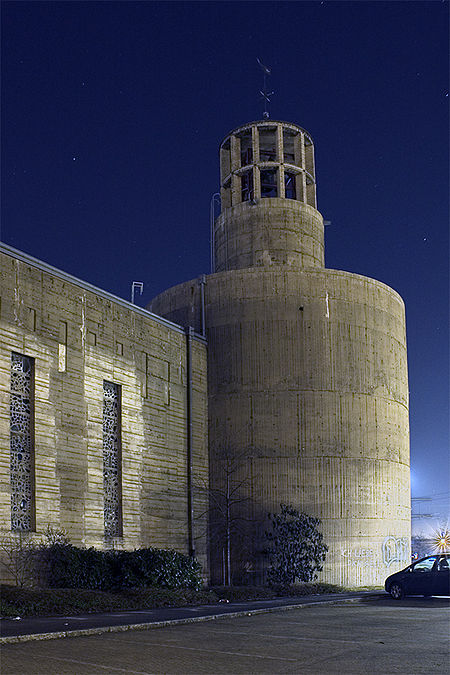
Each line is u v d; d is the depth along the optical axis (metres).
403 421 32.25
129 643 11.55
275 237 32.47
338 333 30.19
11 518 20.25
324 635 12.71
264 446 28.94
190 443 28.34
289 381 29.41
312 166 35.16
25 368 21.28
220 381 29.94
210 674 8.86
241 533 28.48
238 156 34.34
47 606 16.70
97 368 23.89
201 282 31.03
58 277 22.66
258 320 29.97
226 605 19.39
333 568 28.33
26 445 20.97
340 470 29.11
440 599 21.98
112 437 24.70
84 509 22.50
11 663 9.45
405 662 9.77
